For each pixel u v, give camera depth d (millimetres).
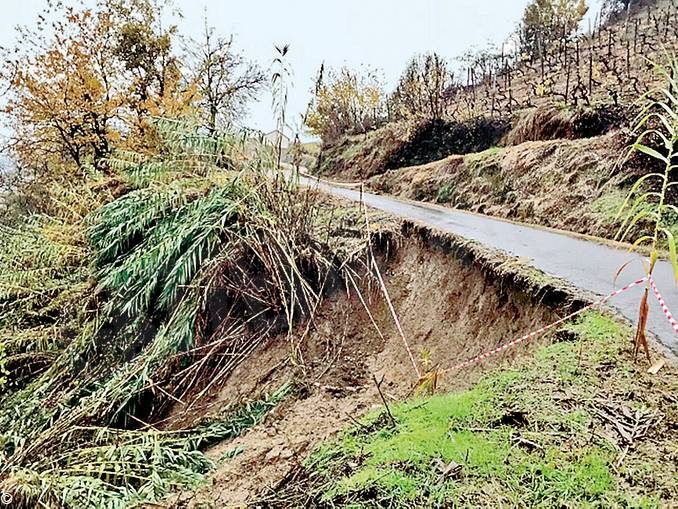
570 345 3441
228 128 7547
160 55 14383
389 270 7402
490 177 10594
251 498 3131
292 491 2859
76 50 13031
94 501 3686
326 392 5438
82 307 6812
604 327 3559
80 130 13297
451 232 7027
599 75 12594
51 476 3986
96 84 12969
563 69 15719
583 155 8438
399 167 16469
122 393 5465
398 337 6145
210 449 4906
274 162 7156
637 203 2971
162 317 6473
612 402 2660
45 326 7086
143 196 7387
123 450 4352
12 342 6660
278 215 6891
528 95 14922
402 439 2766
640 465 2158
